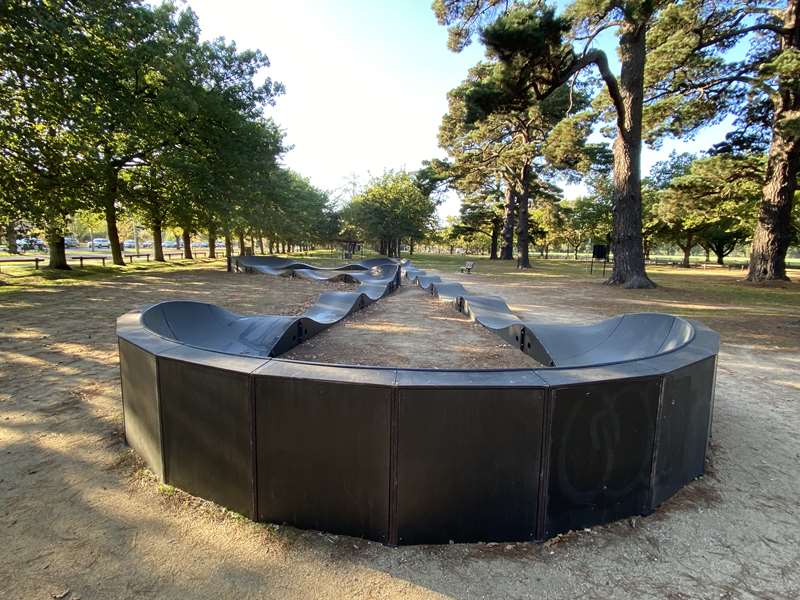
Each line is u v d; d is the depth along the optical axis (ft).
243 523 7.72
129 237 256.93
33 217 45.83
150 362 8.71
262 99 68.80
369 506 7.23
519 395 6.97
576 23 43.39
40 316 28.40
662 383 7.89
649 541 7.50
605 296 44.78
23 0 34.96
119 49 47.09
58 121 41.88
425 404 6.86
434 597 6.18
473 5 51.72
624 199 52.95
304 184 163.94
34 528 7.60
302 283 55.42
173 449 8.63
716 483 9.51
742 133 68.13
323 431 7.20
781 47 53.26
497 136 93.35
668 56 54.19
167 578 6.50
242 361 7.99
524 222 97.30
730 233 123.13
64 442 10.81
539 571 6.73
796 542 7.61
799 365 19.45
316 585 6.38
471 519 7.23
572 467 7.39
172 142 58.08
